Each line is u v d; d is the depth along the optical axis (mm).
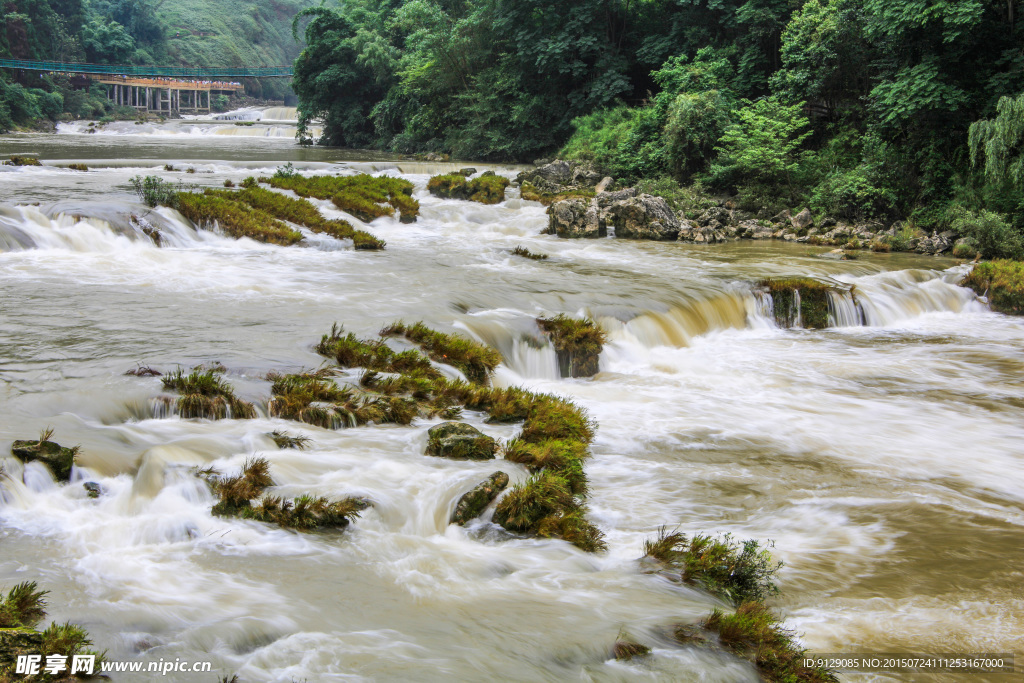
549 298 16266
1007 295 19875
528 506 7637
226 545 6656
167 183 25406
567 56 42031
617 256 22297
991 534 8156
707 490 9031
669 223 26234
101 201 20031
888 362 15328
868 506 8758
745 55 35531
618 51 42125
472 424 10219
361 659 5117
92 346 10992
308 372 10664
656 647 5688
